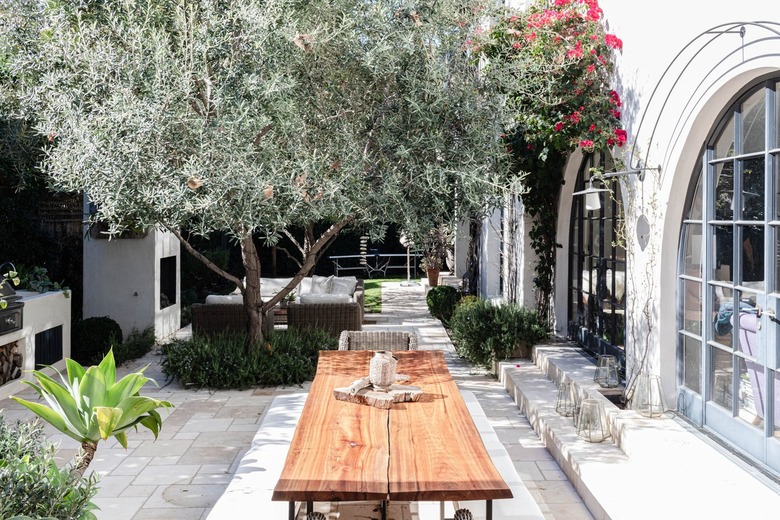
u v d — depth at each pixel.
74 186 6.60
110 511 4.52
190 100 6.60
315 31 6.17
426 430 3.72
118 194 6.20
